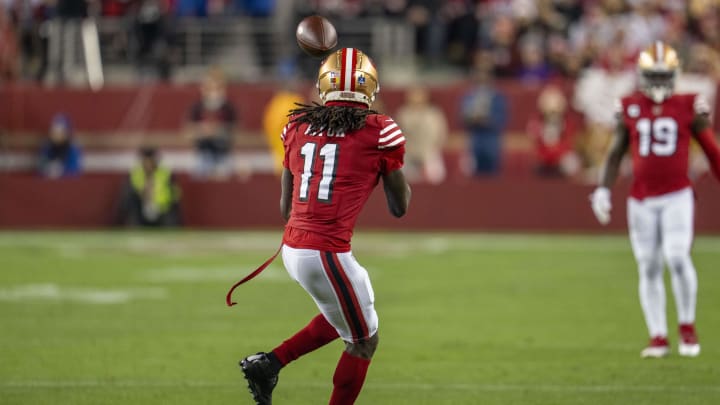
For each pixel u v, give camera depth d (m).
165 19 95.38
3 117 89.19
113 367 32.31
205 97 81.88
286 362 23.69
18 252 64.12
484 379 30.72
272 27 98.38
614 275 54.97
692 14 91.06
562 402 27.83
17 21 94.75
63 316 42.25
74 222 79.56
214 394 28.72
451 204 77.12
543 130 80.12
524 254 63.81
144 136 89.94
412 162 81.75
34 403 27.56
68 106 89.81
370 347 23.27
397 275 54.81
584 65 88.06
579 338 37.47
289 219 23.55
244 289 50.28
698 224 74.50
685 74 85.50
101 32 97.38
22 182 79.69
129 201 78.81
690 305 33.66
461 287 50.69
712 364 32.47
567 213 76.38
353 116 22.80
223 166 81.94
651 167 32.84
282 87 88.62
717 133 83.88
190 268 57.38
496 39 90.44
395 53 95.19
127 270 56.44
